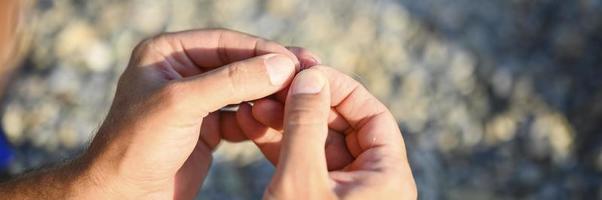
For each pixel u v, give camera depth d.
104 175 0.43
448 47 1.25
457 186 1.05
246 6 1.31
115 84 1.19
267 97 0.47
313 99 0.39
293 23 1.27
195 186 0.49
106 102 1.16
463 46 1.26
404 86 1.19
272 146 0.50
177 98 0.40
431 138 1.11
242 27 1.27
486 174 1.07
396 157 0.44
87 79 1.19
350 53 1.23
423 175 1.04
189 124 0.41
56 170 0.45
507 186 1.06
